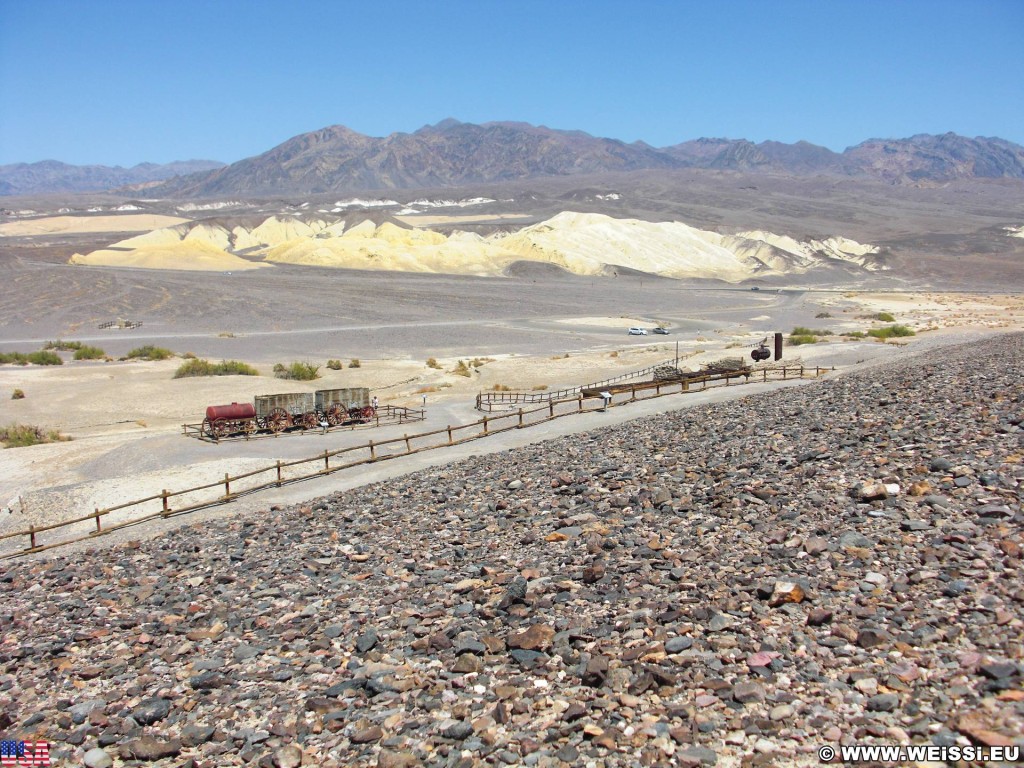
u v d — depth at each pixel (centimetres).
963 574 1077
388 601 1476
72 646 1478
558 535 1702
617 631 1136
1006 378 2797
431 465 3434
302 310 14288
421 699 1033
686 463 2262
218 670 1263
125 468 3844
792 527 1446
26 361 8456
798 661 944
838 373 5509
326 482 3300
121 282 17312
